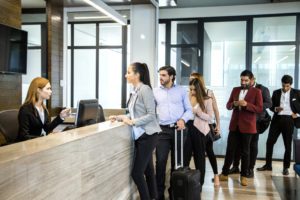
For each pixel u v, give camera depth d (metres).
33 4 6.38
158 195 3.23
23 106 2.85
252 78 4.47
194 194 3.09
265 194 4.02
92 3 4.19
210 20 6.46
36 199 1.44
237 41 6.40
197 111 3.65
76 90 7.11
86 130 2.22
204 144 3.69
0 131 2.93
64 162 1.70
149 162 2.86
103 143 2.24
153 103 2.72
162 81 3.28
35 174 1.43
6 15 4.69
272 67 6.25
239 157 5.00
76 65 7.07
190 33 6.57
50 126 2.99
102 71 6.99
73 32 7.01
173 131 3.28
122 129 2.64
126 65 6.82
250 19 6.29
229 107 4.55
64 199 1.71
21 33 4.98
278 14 6.13
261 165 5.70
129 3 6.22
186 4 6.52
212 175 4.98
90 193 2.05
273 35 6.22
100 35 6.92
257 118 4.79
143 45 6.27
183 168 3.22
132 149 2.94
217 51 6.50
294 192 4.10
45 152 1.51
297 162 3.75
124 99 6.89
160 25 6.68
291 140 5.06
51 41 6.17
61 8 6.56
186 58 6.61
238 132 4.45
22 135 2.75
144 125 2.69
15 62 4.84
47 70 6.19
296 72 6.14
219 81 6.53
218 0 6.40
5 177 1.24
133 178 2.76
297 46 6.11
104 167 2.27
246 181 4.38
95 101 2.95
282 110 5.07
